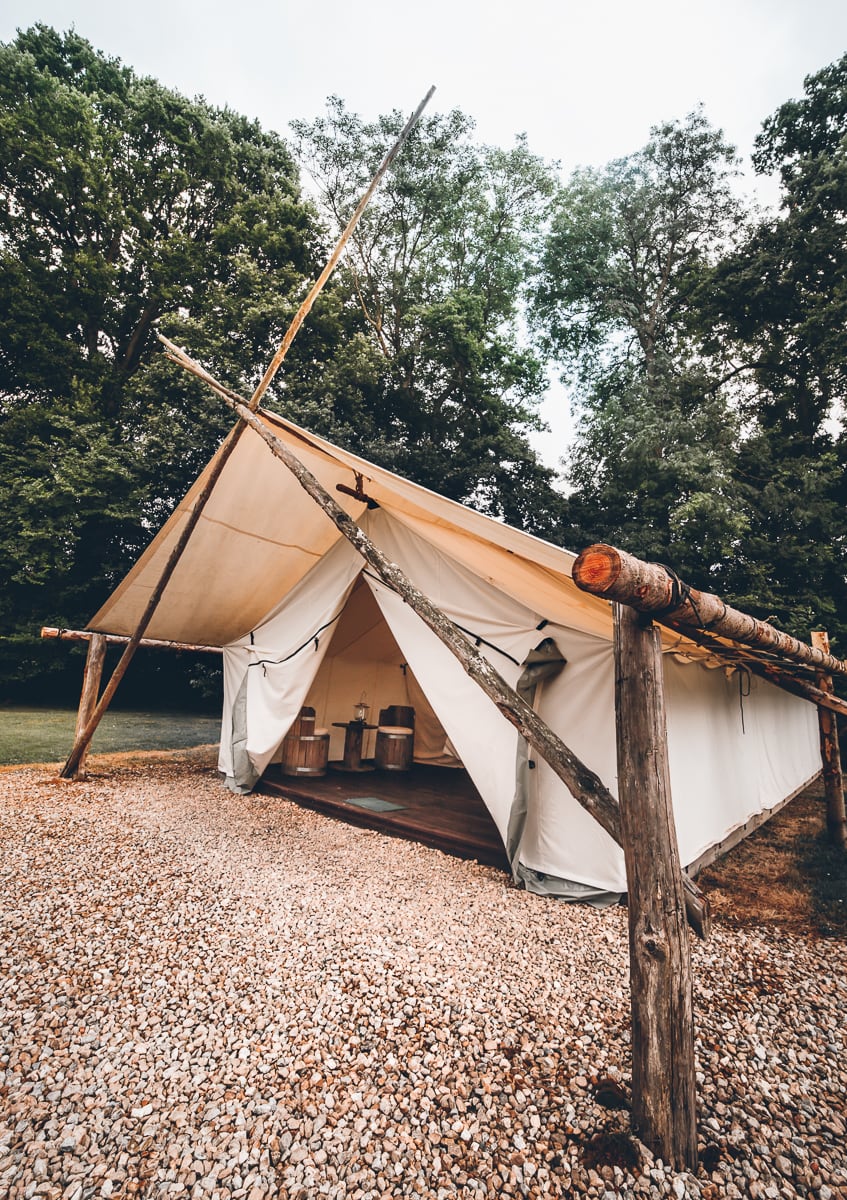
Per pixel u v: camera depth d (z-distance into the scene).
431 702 4.50
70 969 2.61
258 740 5.98
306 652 5.71
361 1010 2.38
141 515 14.90
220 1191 1.55
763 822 6.28
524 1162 1.67
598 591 1.65
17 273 15.20
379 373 14.70
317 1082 1.96
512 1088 1.96
